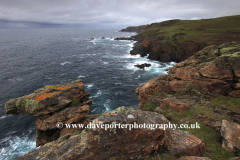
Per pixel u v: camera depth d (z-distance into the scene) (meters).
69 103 16.08
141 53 90.25
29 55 88.12
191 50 67.44
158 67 67.25
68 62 75.44
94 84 48.72
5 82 48.16
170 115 14.00
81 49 115.50
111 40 179.88
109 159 7.90
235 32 69.56
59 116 15.14
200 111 13.10
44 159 8.12
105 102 38.06
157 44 79.75
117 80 52.62
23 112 14.51
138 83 50.34
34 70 60.81
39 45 131.00
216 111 12.60
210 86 15.48
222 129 9.70
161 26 168.50
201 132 10.90
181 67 19.61
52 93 15.08
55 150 8.46
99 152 7.83
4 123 30.44
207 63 15.98
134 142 7.99
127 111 8.78
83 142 7.88
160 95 19.19
